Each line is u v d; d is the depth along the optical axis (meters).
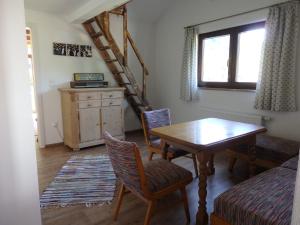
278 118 3.12
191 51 4.10
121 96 4.09
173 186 1.79
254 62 3.43
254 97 3.38
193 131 2.19
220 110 3.84
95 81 4.02
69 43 4.00
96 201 2.25
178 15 4.41
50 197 2.32
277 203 1.39
